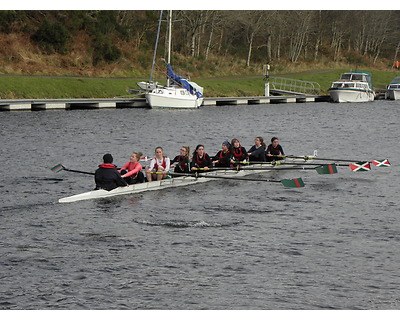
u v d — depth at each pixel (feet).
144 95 431.02
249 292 84.38
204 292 84.38
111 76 503.61
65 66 489.26
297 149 233.96
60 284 86.17
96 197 132.67
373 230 113.19
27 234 107.55
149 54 569.23
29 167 172.96
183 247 101.65
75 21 521.65
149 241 104.73
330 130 300.40
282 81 619.26
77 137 244.22
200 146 148.36
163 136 258.37
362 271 91.86
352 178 167.63
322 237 108.27
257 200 137.18
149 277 88.94
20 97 380.58
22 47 476.54
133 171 138.51
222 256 97.50
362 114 400.06
